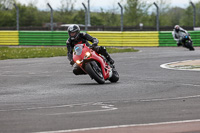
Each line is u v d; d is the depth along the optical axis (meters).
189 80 28.75
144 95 22.16
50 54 57.00
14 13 137.00
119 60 46.81
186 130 13.80
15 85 27.92
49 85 27.52
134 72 34.84
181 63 42.19
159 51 62.38
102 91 23.89
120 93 23.00
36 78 32.03
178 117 15.98
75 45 26.98
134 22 135.50
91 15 121.19
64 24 127.00
